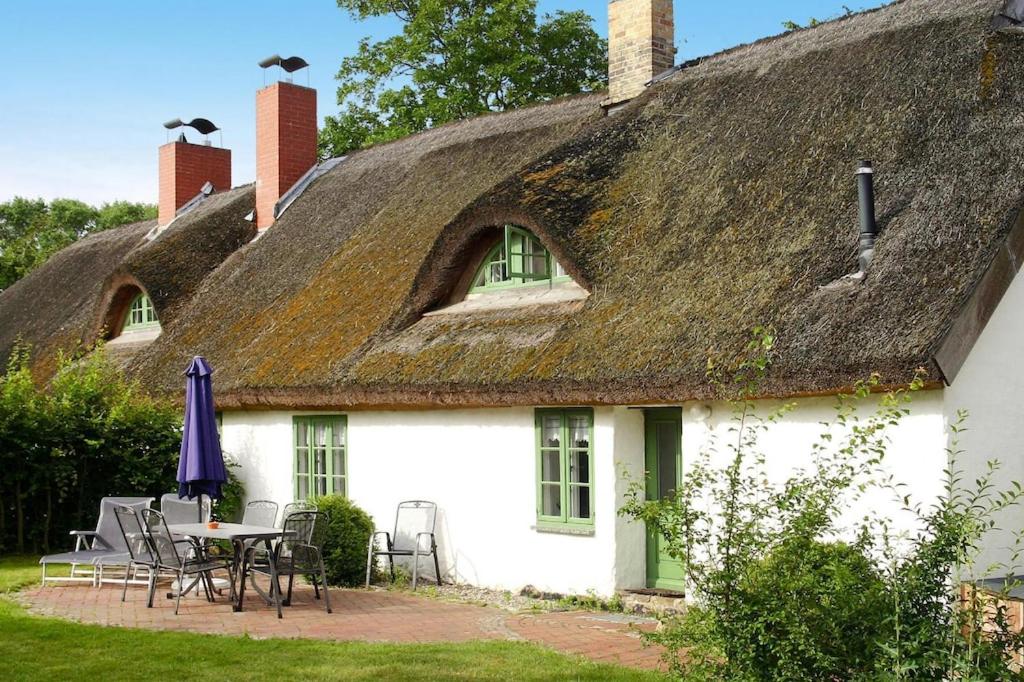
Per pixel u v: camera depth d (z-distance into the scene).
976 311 8.84
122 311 21.12
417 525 13.73
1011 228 9.15
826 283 10.05
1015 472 9.23
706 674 6.74
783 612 6.34
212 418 12.90
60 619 10.42
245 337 17.25
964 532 6.52
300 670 8.20
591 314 11.90
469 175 17.38
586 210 13.29
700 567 6.71
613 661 8.66
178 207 24.86
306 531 11.26
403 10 31.50
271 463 16.23
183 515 13.45
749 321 10.12
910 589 6.35
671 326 10.77
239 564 12.00
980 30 11.94
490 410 13.00
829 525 7.68
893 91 12.01
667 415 11.69
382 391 13.42
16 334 23.86
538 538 12.34
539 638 9.70
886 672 6.04
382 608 11.44
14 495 15.55
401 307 14.63
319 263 18.19
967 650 6.16
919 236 9.67
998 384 9.23
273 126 21.69
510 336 12.64
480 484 13.05
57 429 15.54
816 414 9.60
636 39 16.47
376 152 21.56
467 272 14.62
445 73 29.97
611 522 11.55
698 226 12.09
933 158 10.62
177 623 10.41
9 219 44.06
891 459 9.17
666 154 13.84
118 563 11.99
